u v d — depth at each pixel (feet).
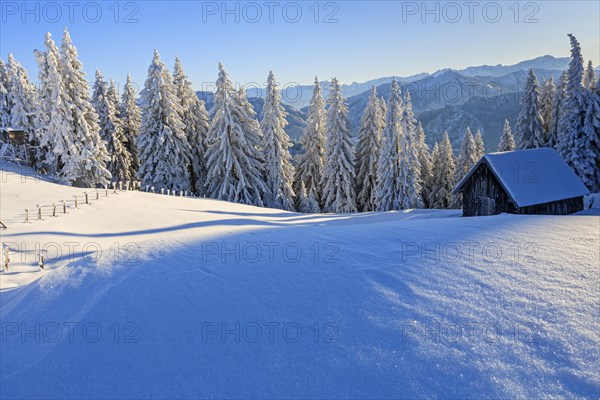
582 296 15.58
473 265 20.30
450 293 17.10
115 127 141.79
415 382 11.43
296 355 13.39
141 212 78.54
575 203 78.64
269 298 17.98
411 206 118.52
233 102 122.11
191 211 87.25
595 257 19.94
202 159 144.36
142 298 18.70
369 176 140.46
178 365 13.37
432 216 91.76
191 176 143.13
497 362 11.97
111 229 64.85
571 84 116.26
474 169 77.66
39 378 13.42
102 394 12.26
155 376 12.89
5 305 20.83
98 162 116.78
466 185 80.48
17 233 54.70
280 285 19.33
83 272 22.85
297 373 12.41
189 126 140.36
